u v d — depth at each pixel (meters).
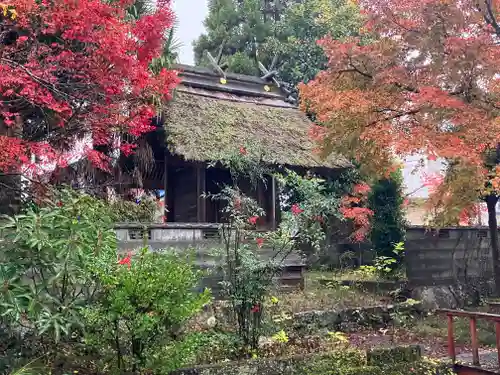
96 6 5.96
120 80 6.65
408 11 7.50
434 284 10.56
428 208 8.23
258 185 12.90
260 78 16.17
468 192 7.45
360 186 11.92
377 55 7.82
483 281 11.23
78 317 4.21
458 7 7.31
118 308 4.11
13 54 6.70
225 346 5.66
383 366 5.31
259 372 4.87
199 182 12.24
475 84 7.19
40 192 7.28
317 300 8.98
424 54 7.43
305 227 6.86
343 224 13.34
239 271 6.10
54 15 6.01
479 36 7.10
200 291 7.98
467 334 8.20
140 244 8.08
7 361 4.20
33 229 4.07
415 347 5.65
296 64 20.89
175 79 7.38
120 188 10.74
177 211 13.61
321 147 8.97
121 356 4.32
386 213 11.95
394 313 8.99
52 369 4.37
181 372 4.56
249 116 13.70
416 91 7.59
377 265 10.77
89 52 6.68
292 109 15.60
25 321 4.61
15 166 6.67
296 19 22.23
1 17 6.66
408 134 7.53
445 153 6.66
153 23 6.45
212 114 12.93
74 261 4.23
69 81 6.95
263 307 6.26
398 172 12.61
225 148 11.31
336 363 5.18
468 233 11.22
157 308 4.28
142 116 7.28
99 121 7.05
